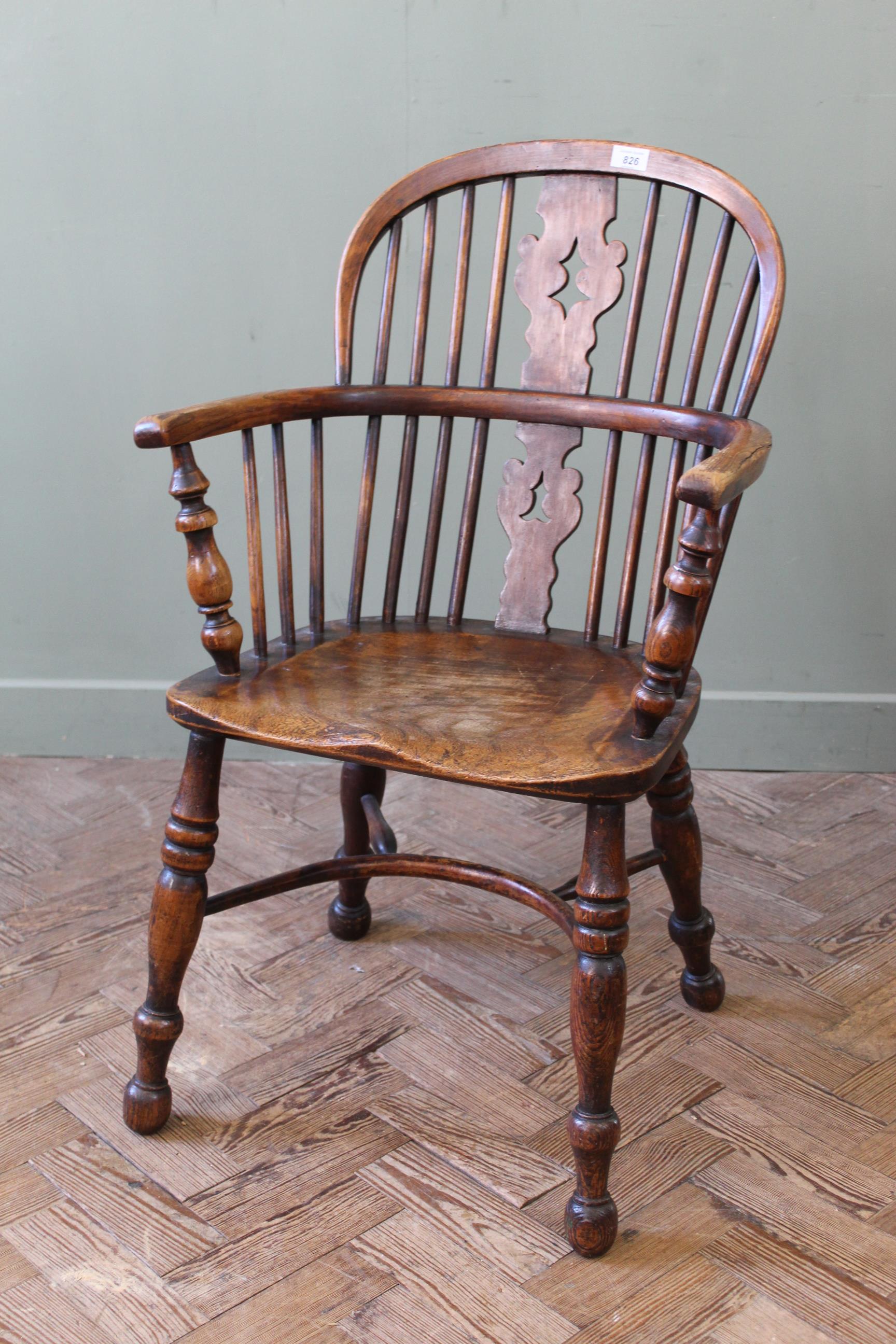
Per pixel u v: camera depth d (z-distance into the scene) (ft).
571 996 3.20
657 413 3.94
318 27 5.38
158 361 5.88
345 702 3.44
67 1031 4.24
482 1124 3.84
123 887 5.16
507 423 5.90
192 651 6.31
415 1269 3.30
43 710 6.37
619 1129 3.26
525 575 4.27
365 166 5.58
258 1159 3.68
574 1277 3.28
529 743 3.17
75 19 5.38
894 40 5.25
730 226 3.88
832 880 5.29
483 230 5.67
